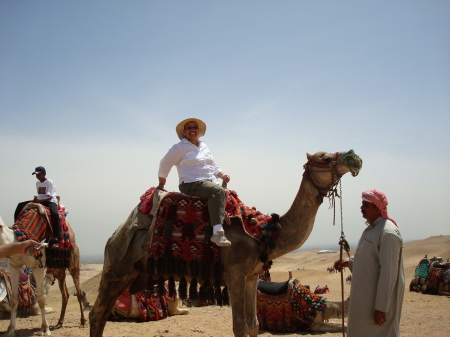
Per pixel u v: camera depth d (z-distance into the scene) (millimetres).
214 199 6590
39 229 9445
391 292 5383
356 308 5594
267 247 6625
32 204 9688
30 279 13062
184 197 6855
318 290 9844
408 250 43062
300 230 6719
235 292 6531
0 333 9555
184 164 6980
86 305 14094
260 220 6801
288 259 70625
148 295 9930
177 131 7340
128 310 10633
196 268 6617
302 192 6793
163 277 6922
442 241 50469
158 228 6785
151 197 7094
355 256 5816
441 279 15836
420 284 16688
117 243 7246
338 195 6750
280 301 9250
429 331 9070
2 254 4398
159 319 10859
